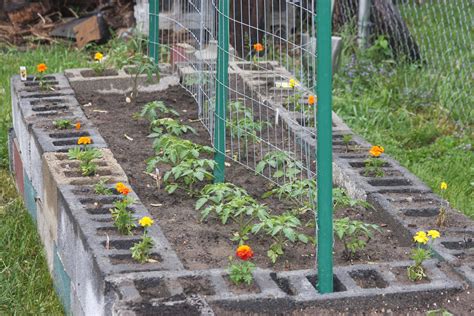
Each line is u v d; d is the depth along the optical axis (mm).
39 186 6105
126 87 7645
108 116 7023
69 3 11375
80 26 10680
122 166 6047
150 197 5590
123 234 4758
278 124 6766
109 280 4227
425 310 4230
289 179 5660
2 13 11164
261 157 6289
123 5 11023
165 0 9656
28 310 5332
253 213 4961
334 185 5910
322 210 4230
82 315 4801
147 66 7402
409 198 5422
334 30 10852
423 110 9039
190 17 8266
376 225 5051
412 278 4426
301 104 6496
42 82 7242
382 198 5410
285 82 6863
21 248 6031
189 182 5617
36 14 11125
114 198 5195
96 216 4938
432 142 8352
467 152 7965
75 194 5234
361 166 5945
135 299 4031
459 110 8812
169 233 5082
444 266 4555
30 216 6586
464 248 4828
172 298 4047
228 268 4430
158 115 7066
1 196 7148
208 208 5078
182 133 6707
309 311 4148
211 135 6191
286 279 4371
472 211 6641
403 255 4871
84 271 4707
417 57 10000
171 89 7715
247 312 4098
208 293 4188
